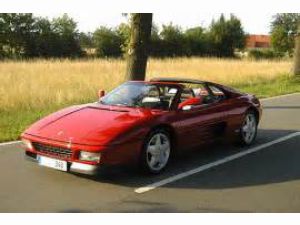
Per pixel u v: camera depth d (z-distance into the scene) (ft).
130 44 38.86
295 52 81.00
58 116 20.56
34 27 160.66
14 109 38.17
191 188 18.67
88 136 18.19
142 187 18.61
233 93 25.77
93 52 172.04
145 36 38.73
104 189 18.25
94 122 19.31
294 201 17.40
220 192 18.25
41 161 18.94
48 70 66.49
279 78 80.33
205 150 25.45
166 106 21.67
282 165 22.71
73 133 18.52
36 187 18.30
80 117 20.03
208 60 114.52
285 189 18.86
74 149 17.88
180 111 21.52
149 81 24.07
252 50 218.59
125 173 20.38
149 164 19.81
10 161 22.26
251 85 68.64
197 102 21.54
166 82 23.41
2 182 18.86
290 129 32.94
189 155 24.17
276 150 25.98
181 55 178.91
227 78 72.38
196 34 188.75
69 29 162.91
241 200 17.38
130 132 18.62
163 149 20.56
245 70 85.81
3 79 50.29
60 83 50.96
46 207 16.19
